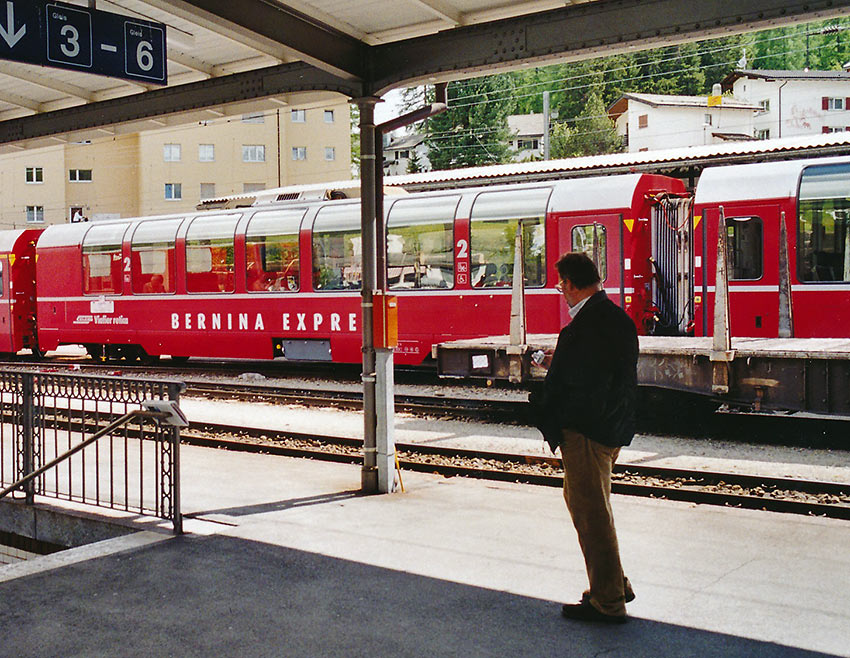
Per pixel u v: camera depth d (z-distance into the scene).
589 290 4.64
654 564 5.51
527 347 11.17
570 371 4.52
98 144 53.94
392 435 7.78
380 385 7.68
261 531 6.39
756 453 9.58
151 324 19.22
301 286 16.83
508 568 5.50
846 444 9.97
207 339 18.28
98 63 7.01
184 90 8.95
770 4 5.82
